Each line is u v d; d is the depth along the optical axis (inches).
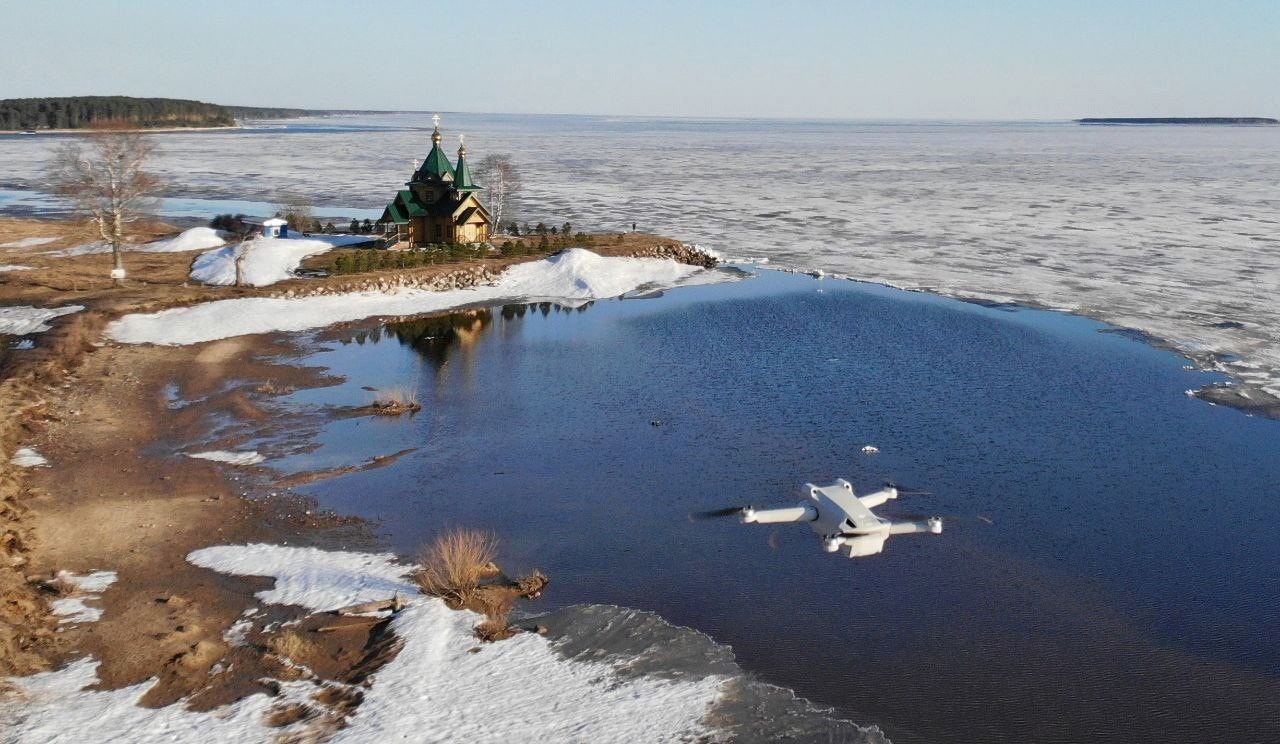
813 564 981.8
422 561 960.3
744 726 703.1
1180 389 1589.6
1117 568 987.9
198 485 1131.3
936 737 713.0
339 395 1513.3
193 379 1541.6
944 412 1477.6
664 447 1318.9
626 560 983.0
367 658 779.4
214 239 2689.5
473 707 708.7
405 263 2320.4
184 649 780.0
